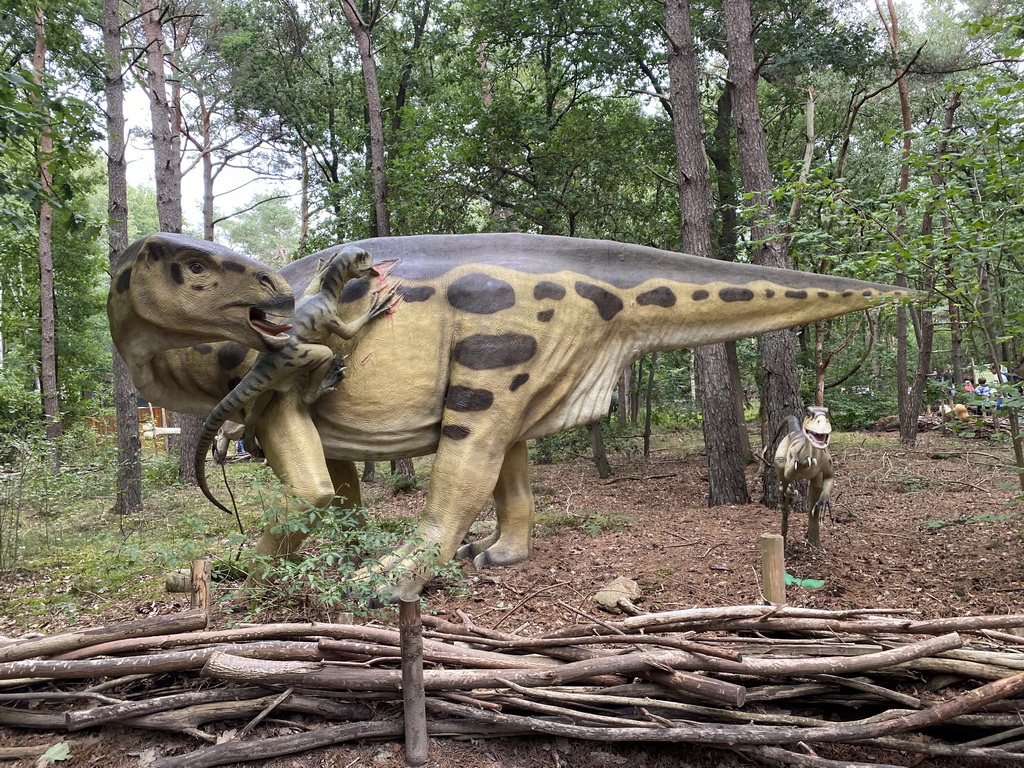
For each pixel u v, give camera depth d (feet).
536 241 16.01
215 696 9.93
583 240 16.25
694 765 9.84
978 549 17.49
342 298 14.58
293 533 13.74
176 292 12.20
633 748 9.98
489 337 14.66
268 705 9.87
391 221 35.91
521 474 17.81
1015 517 18.88
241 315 12.46
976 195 15.62
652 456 42.42
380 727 9.75
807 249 19.03
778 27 36.83
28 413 34.71
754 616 10.63
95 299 60.08
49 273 40.06
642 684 9.99
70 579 18.15
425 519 14.79
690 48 26.27
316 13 51.31
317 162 54.49
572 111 39.06
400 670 9.86
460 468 14.55
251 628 10.49
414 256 15.42
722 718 9.74
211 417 13.24
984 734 10.03
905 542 18.54
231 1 51.72
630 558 17.79
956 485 26.84
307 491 13.60
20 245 51.03
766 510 24.31
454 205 35.50
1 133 16.37
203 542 15.31
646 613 12.27
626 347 16.07
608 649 10.40
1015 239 13.57
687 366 55.77
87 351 59.62
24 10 27.27
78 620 14.80
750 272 15.81
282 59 50.78
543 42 39.68
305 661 10.12
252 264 12.46
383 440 15.03
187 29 53.67
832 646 10.45
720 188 41.29
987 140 14.01
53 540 23.15
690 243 26.03
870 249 17.16
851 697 10.17
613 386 16.21
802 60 34.37
